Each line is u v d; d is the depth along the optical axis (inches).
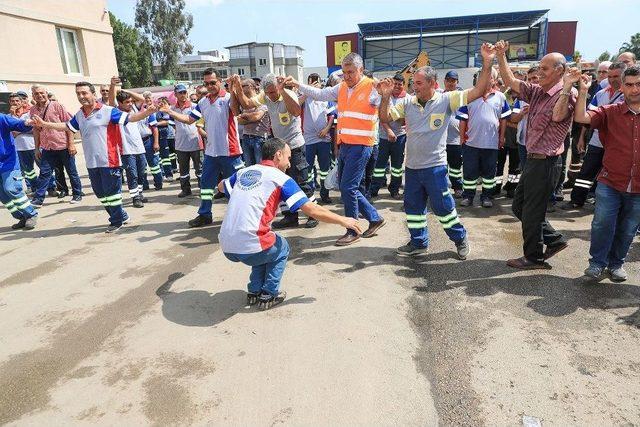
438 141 160.6
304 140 248.8
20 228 242.4
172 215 259.0
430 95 157.6
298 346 119.5
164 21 1673.2
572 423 90.3
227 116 218.4
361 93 182.7
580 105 138.8
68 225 246.5
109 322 137.0
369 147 187.2
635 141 135.8
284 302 144.6
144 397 102.5
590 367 107.0
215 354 117.6
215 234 219.6
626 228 145.5
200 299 149.7
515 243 191.2
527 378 103.9
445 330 124.9
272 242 132.9
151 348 121.8
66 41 636.7
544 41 1187.3
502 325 126.3
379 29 1291.8
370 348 117.4
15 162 231.0
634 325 124.5
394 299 143.9
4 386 108.6
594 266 150.4
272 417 94.4
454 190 277.1
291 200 129.0
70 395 104.3
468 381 103.7
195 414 96.4
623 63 202.5
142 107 325.7
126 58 1579.7
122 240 215.6
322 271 168.2
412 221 176.1
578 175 234.2
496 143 237.9
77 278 171.9
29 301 153.8
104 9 691.4
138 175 325.7
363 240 201.2
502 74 151.7
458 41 1342.3
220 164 226.4
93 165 218.7
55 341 127.8
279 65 2466.8
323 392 101.4
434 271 164.6
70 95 634.2
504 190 287.9
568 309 134.0
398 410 95.3
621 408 93.8
